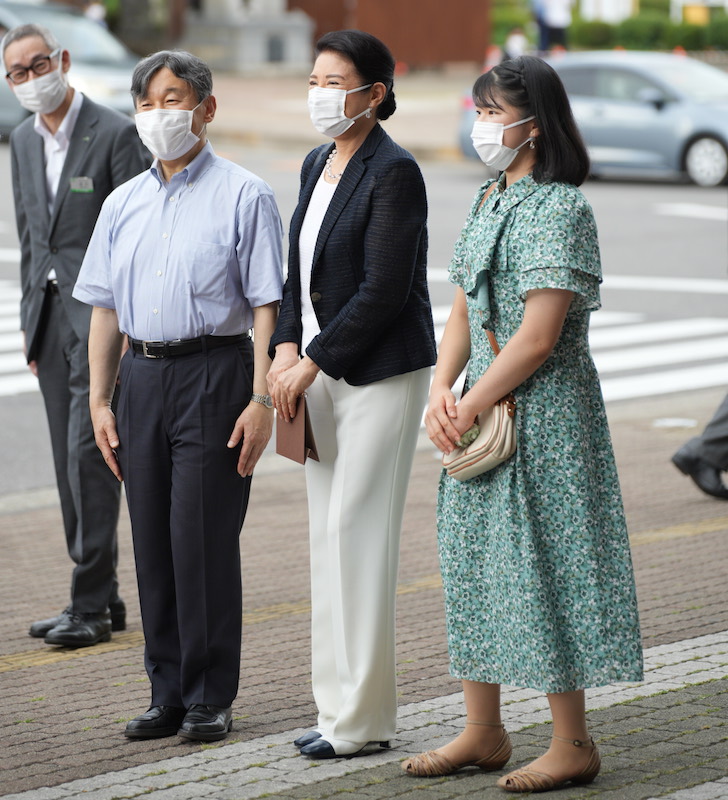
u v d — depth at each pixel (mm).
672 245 21328
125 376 6301
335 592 5910
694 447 10406
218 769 5762
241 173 6262
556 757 5465
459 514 5605
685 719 6203
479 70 48062
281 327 6023
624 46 49812
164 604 6320
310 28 47531
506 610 5484
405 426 5941
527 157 5508
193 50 47312
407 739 6109
